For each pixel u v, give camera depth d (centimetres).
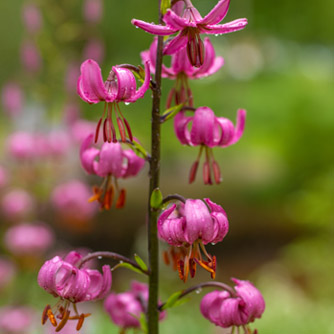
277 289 839
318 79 1570
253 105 1647
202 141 217
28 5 567
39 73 578
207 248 1307
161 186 1717
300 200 1293
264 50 1922
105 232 1225
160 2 210
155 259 224
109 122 202
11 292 631
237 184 1759
